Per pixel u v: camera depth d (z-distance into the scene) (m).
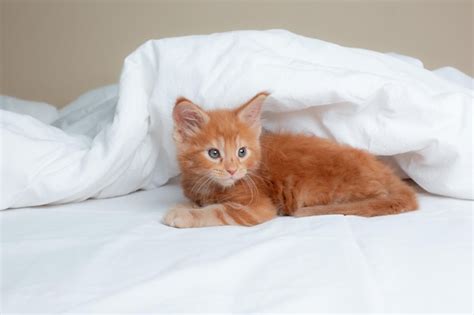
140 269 0.88
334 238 1.02
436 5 2.65
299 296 0.76
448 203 1.42
